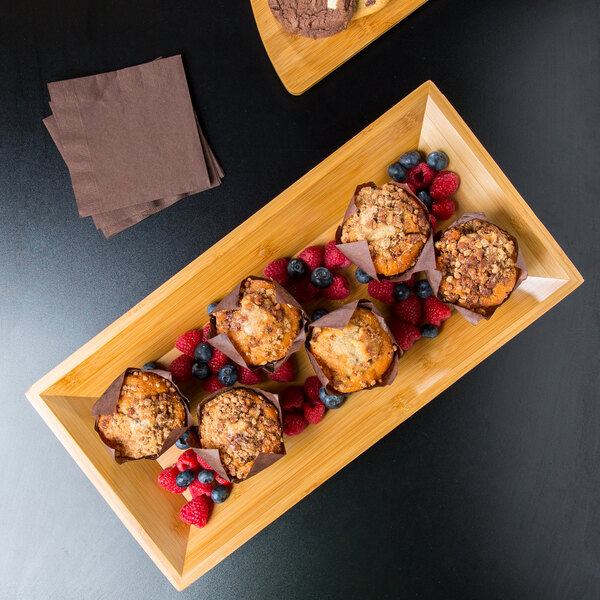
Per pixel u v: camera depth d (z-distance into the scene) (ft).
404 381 1.91
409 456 2.13
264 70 2.10
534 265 1.86
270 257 1.99
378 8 1.97
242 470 1.81
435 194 1.90
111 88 2.09
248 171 2.10
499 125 2.10
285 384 1.99
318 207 1.91
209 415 1.82
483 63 2.08
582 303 2.10
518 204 1.82
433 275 1.77
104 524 2.18
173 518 1.98
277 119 2.10
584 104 2.09
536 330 2.10
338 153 1.83
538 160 2.10
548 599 2.14
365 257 1.76
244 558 2.16
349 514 2.14
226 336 1.75
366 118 2.09
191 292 1.90
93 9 2.12
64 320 2.16
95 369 1.94
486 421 2.12
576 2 2.07
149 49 2.11
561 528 2.12
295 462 1.92
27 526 2.18
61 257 2.15
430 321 1.89
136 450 1.83
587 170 2.10
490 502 2.13
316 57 2.02
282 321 1.78
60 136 2.09
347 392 1.80
